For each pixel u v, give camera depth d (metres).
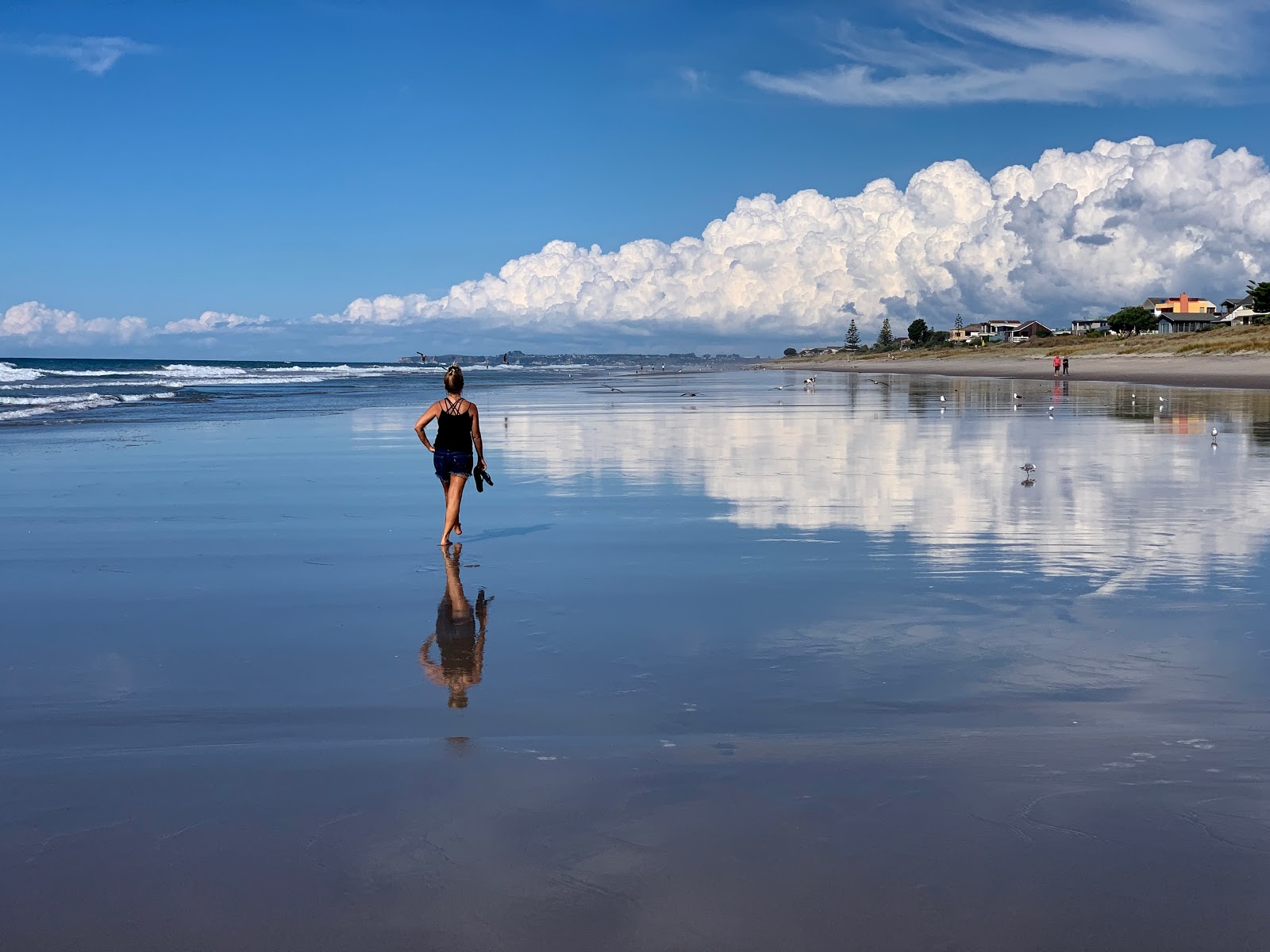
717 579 7.67
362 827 3.57
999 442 19.31
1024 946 2.84
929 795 3.78
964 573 7.82
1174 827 3.51
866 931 2.92
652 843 3.42
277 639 6.09
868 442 19.66
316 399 43.34
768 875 3.22
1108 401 34.66
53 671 5.46
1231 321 150.50
